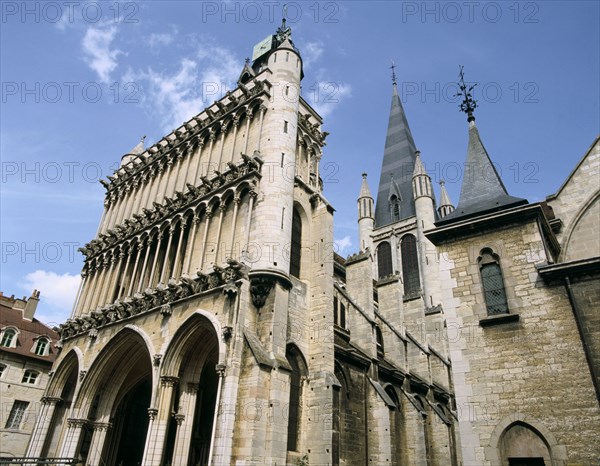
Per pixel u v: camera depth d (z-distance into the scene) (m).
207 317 24.36
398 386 35.06
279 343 23.78
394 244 80.81
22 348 50.03
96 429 29.62
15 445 45.69
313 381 25.59
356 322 33.94
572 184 23.53
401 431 33.25
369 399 30.06
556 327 17.25
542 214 19.78
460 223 20.84
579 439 15.38
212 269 27.48
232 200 29.59
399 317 41.59
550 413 16.16
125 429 33.28
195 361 26.17
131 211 39.66
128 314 30.42
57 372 34.38
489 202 21.73
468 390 17.95
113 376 30.92
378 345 38.56
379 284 44.16
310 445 23.83
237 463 19.91
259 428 20.61
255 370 21.78
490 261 19.91
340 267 46.34
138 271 33.84
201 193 31.92
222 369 21.95
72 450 28.81
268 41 47.84
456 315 19.55
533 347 17.39
